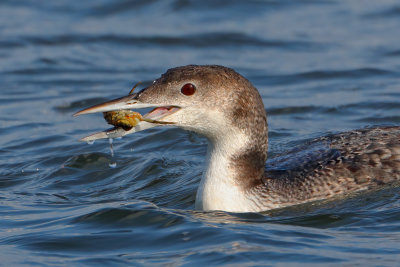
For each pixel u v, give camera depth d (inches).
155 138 568.1
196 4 1032.2
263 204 395.9
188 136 567.8
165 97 379.2
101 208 396.8
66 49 886.4
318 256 316.5
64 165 512.4
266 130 404.5
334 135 465.7
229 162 394.0
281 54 844.0
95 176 496.1
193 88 379.9
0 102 700.0
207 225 363.9
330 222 370.9
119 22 986.7
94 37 927.7
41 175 501.0
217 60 828.0
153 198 441.7
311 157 434.3
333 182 408.8
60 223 382.9
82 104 685.9
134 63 829.8
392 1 1019.9
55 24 981.8
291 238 343.0
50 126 621.0
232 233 349.4
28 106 684.7
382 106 634.2
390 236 340.8
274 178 411.2
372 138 442.3
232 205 392.5
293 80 746.2
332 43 872.3
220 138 392.5
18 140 582.2
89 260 324.5
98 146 558.9
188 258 321.4
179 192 446.3
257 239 340.8
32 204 431.5
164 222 372.5
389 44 853.2
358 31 912.9
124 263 319.3
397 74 743.1
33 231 370.6
